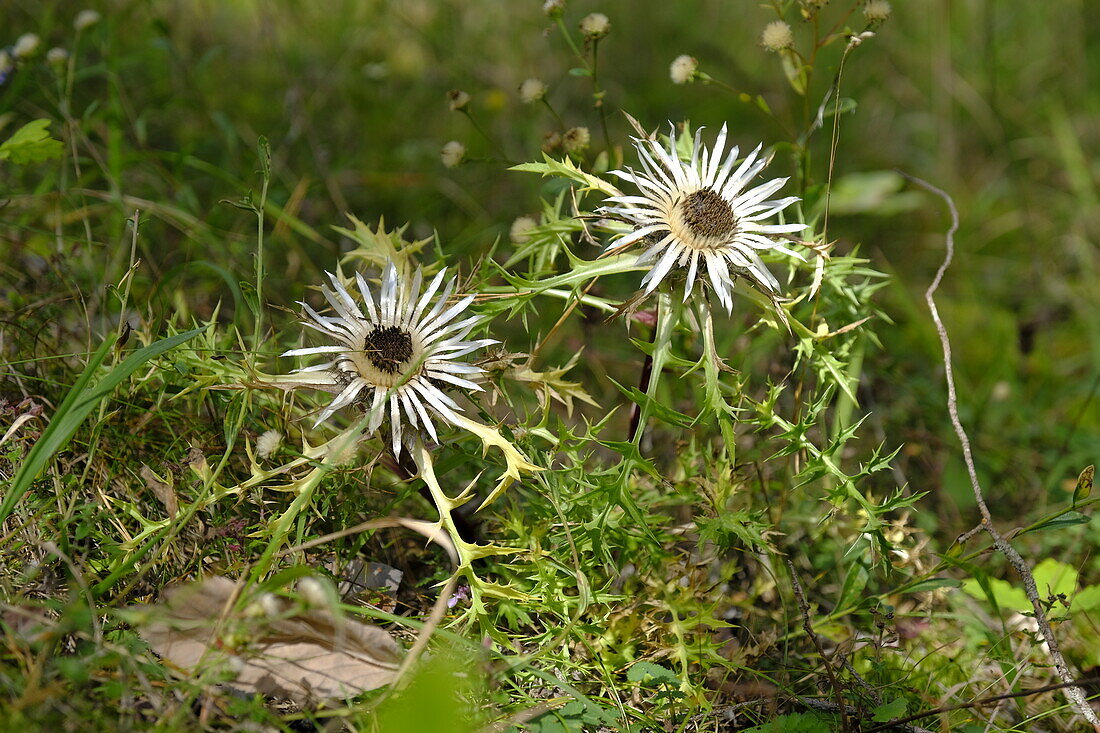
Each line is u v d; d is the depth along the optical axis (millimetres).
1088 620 1461
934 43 2582
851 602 1454
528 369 1410
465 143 2100
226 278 1521
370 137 2074
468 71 2338
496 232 1792
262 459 1446
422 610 1431
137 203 1610
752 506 1507
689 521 1494
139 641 1341
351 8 2408
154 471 1438
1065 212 2266
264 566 1342
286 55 2242
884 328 1778
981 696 1430
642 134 1405
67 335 1525
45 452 1345
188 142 1822
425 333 1380
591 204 1682
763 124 2359
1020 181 2348
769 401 1410
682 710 1394
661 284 1396
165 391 1488
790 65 1514
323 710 1340
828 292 1470
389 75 2197
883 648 1439
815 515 1515
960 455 1656
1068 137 2305
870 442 1647
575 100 2336
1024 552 1567
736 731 1396
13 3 1918
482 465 1485
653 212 1389
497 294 1416
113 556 1391
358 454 1432
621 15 2613
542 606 1390
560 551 1420
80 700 1302
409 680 1332
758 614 1467
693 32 2637
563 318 1419
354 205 1858
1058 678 1447
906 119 2527
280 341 1556
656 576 1444
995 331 1901
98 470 1429
